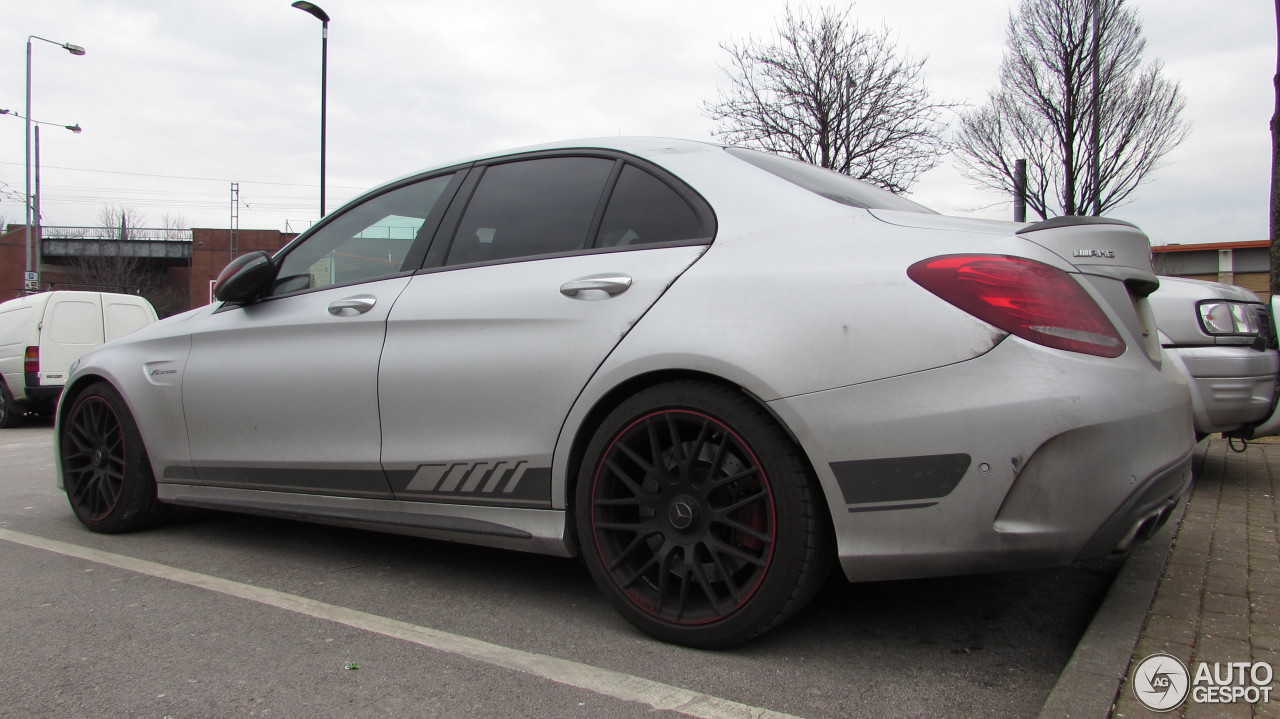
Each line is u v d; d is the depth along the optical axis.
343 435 3.06
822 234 2.30
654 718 1.98
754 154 2.81
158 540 3.80
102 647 2.46
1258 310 4.38
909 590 2.91
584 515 2.50
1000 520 1.96
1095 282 2.12
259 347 3.36
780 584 2.17
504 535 2.65
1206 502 4.08
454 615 2.73
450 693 2.13
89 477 4.01
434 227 3.09
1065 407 1.90
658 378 2.39
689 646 2.40
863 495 2.06
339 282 3.28
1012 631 2.53
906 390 2.02
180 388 3.61
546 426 2.55
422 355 2.84
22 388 10.73
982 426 1.94
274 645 2.47
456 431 2.75
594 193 2.76
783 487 2.16
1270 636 2.24
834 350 2.10
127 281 50.97
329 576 3.19
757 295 2.24
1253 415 4.16
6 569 3.31
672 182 2.62
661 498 2.38
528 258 2.78
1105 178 16.53
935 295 2.04
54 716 2.02
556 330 2.55
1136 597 2.55
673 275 2.41
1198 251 27.62
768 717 1.98
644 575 2.45
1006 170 17.44
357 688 2.16
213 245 57.72
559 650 2.41
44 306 10.75
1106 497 1.93
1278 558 3.02
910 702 2.05
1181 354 4.21
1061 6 16.48
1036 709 2.01
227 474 3.48
